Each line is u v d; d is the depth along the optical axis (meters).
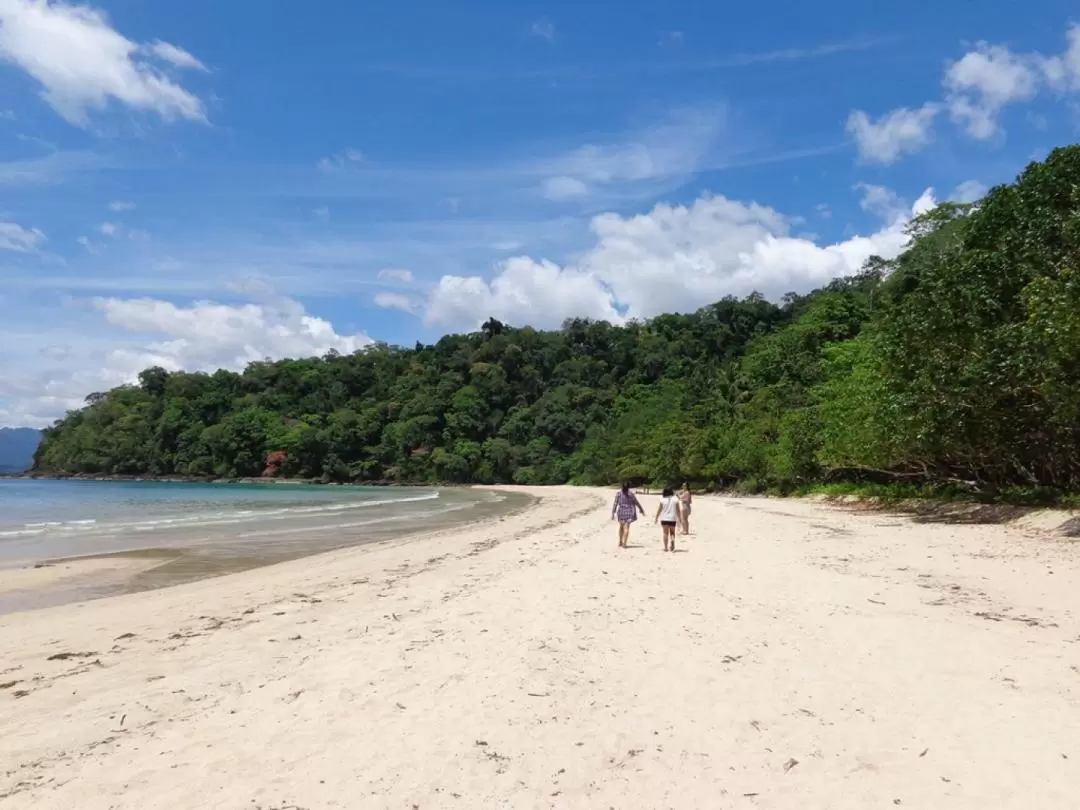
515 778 5.25
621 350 138.88
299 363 151.62
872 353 30.47
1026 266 20.53
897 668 7.58
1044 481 24.77
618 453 89.88
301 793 5.09
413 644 9.04
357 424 129.88
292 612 11.89
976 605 10.63
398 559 19.31
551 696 6.93
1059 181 21.09
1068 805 4.70
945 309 22.30
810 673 7.49
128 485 104.88
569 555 17.80
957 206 44.50
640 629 9.41
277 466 123.88
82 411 137.50
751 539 20.30
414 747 5.83
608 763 5.47
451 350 154.75
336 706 6.85
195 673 8.31
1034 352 18.98
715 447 62.44
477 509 48.47
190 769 5.54
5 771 5.63
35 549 22.72
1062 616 9.87
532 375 136.50
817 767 5.35
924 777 5.15
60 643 10.29
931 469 30.12
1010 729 5.93
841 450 32.97
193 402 132.88
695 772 5.31
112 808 4.93
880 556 16.00
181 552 21.86
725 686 7.12
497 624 9.91
